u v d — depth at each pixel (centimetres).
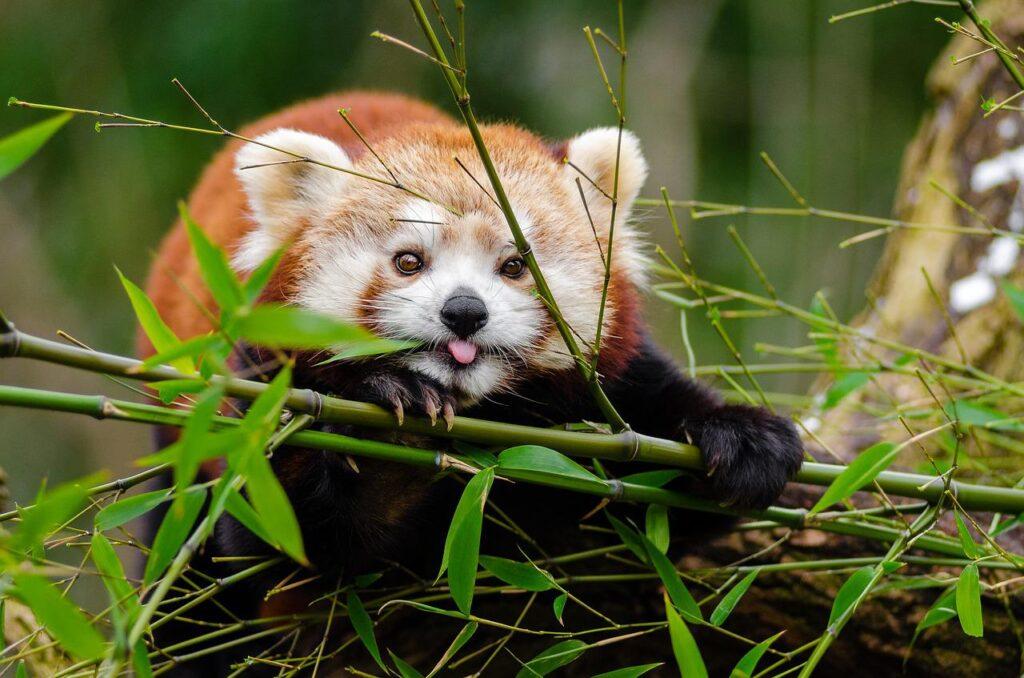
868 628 721
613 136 753
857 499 740
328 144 717
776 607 728
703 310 1761
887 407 947
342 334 402
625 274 731
